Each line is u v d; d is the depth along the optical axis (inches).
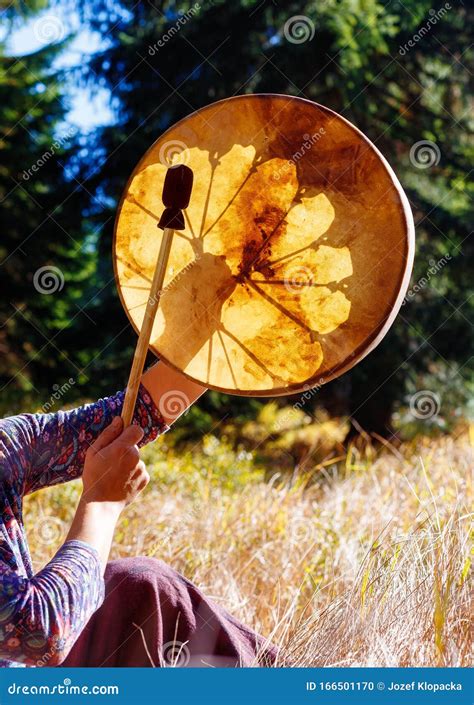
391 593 84.2
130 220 64.9
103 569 55.2
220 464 222.4
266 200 61.3
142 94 329.7
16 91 416.5
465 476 141.0
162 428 65.3
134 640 69.4
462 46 328.8
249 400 357.1
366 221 58.1
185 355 63.4
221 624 72.1
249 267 61.9
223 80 311.3
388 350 339.0
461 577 83.4
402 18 308.7
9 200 402.3
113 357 365.4
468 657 78.2
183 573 117.6
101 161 351.9
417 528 97.0
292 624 93.5
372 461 204.7
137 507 153.1
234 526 134.0
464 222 339.0
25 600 51.8
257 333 61.4
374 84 322.7
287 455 319.3
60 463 63.7
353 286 58.5
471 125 341.1
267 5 301.1
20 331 413.7
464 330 343.3
